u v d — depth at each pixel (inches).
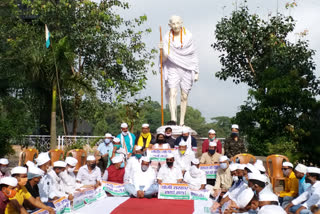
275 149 650.2
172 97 639.1
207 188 490.0
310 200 319.6
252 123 737.6
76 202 406.0
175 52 633.6
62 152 561.6
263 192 275.1
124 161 534.3
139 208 411.5
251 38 943.7
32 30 926.4
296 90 681.6
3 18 924.6
